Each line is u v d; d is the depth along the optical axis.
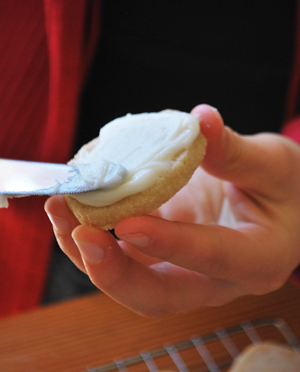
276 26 0.46
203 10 0.45
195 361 0.36
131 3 0.43
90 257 0.27
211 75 0.48
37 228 0.45
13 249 0.46
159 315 0.30
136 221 0.26
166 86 0.47
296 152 0.34
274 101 0.51
